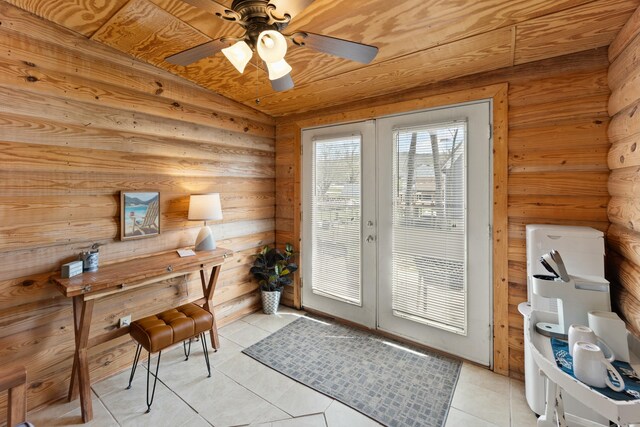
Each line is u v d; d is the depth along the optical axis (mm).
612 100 1812
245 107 3242
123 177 2293
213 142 2930
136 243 2389
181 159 2670
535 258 1860
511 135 2219
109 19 1871
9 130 1772
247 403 2006
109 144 2203
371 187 2926
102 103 2156
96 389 2129
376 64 2264
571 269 1772
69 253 2037
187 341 2754
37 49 1855
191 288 2818
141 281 2041
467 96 2371
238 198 3221
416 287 2682
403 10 1658
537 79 2125
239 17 1331
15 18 1770
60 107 1963
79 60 2035
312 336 2893
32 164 1864
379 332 2924
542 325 1551
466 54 2072
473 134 2367
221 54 2250
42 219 1916
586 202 1986
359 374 2311
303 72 2426
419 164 2627
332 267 3230
